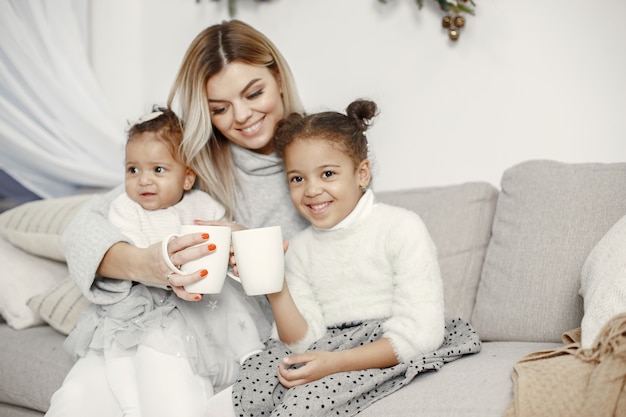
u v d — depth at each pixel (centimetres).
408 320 134
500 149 225
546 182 166
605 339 108
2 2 238
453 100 232
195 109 162
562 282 151
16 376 169
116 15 292
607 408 103
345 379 125
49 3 250
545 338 151
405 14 238
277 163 173
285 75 172
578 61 211
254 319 158
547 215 160
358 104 152
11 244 211
